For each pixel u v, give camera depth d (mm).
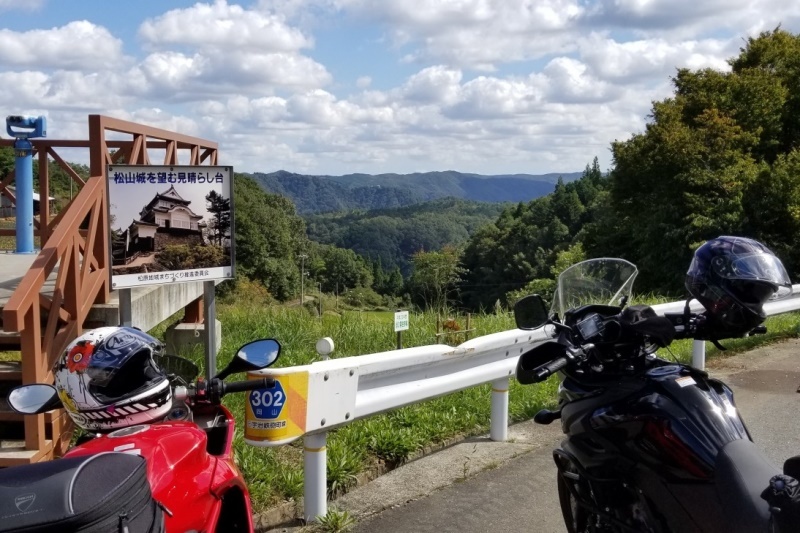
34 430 5027
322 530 4555
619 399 3264
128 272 5461
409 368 5414
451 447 6254
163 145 9203
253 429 4352
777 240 30344
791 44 36688
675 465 2973
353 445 5750
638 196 35344
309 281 77625
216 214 5816
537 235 89500
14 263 8922
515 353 6582
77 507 1994
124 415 2861
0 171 26234
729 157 32062
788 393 8156
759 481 2723
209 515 2939
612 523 3422
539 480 5457
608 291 4180
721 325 3342
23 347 5043
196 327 8922
